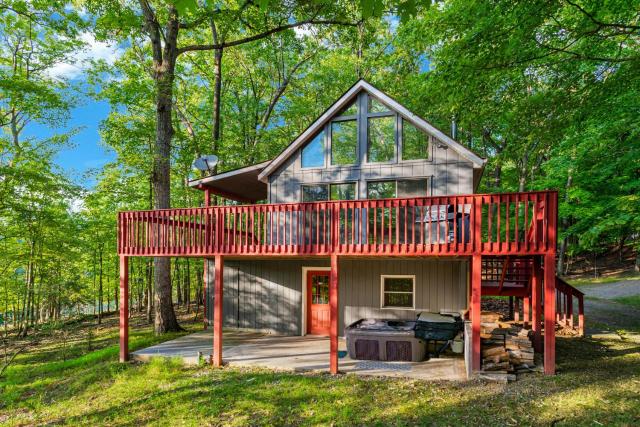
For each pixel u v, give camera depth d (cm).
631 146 1200
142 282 2242
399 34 1950
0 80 1391
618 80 920
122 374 942
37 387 959
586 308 1562
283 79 2492
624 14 936
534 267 955
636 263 2323
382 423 621
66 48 1597
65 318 1686
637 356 869
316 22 1593
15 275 1853
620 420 570
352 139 1245
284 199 1303
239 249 988
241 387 802
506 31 869
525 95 1105
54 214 1568
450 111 1130
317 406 698
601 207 1384
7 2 1306
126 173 1872
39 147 1572
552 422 583
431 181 1154
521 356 811
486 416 620
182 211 1052
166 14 1581
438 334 944
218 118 2042
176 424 672
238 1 1666
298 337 1294
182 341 1216
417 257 1093
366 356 976
